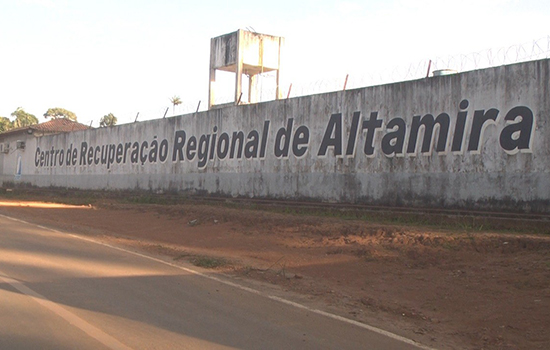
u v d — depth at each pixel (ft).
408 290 29.89
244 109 76.84
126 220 67.31
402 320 24.39
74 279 29.76
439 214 51.34
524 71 46.98
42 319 21.53
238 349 18.81
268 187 71.97
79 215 74.33
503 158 47.98
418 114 55.01
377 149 58.59
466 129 50.88
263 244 46.32
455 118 51.83
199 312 23.70
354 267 35.70
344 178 61.93
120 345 18.65
